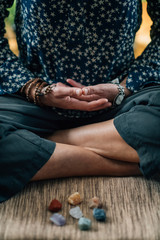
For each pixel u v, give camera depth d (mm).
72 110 1126
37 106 1108
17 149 914
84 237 795
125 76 1172
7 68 1129
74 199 921
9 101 1103
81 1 956
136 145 952
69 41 1034
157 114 918
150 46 1166
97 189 995
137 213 890
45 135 1125
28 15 1040
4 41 1157
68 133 1101
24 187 987
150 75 1125
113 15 999
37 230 811
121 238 796
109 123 1035
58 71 1106
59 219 840
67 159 982
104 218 853
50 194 963
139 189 998
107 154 1022
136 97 1066
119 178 1056
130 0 1001
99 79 1127
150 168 932
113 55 1075
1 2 1120
